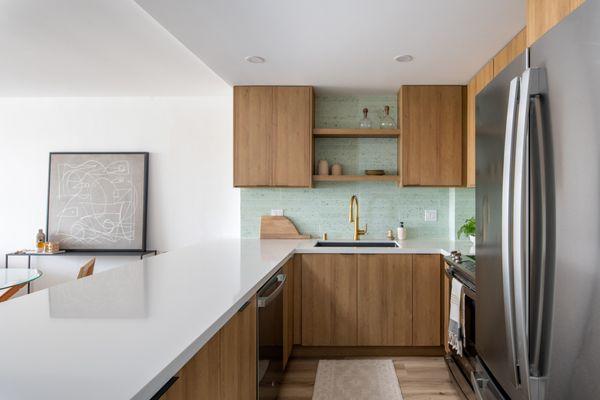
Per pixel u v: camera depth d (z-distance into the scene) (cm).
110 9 231
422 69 300
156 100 427
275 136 340
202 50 264
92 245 420
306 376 264
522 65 109
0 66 327
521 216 100
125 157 422
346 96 373
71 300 126
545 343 96
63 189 423
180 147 426
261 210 378
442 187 362
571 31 86
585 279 81
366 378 260
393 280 298
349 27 229
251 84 338
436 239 367
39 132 432
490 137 136
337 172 357
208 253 254
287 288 263
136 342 87
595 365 79
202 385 104
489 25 227
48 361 77
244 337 149
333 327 298
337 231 375
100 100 429
